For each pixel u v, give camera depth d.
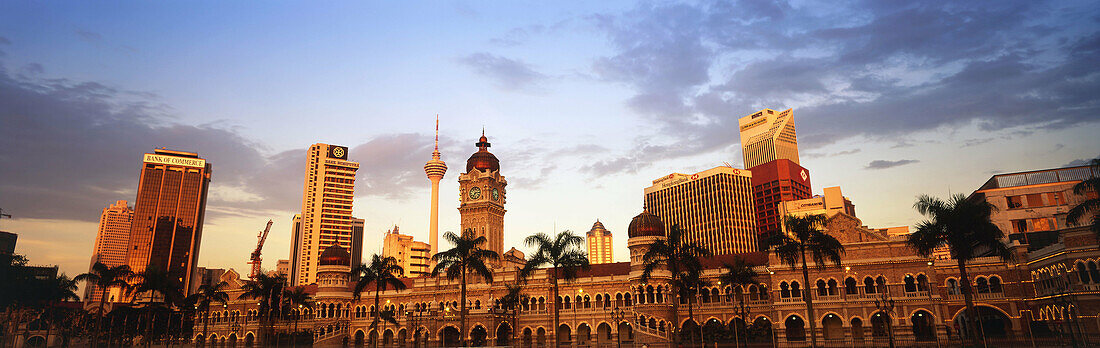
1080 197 114.88
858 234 98.81
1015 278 93.75
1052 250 84.88
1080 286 77.88
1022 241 109.38
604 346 104.69
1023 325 91.56
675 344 89.00
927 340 88.56
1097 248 77.25
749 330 97.62
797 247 80.56
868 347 84.19
